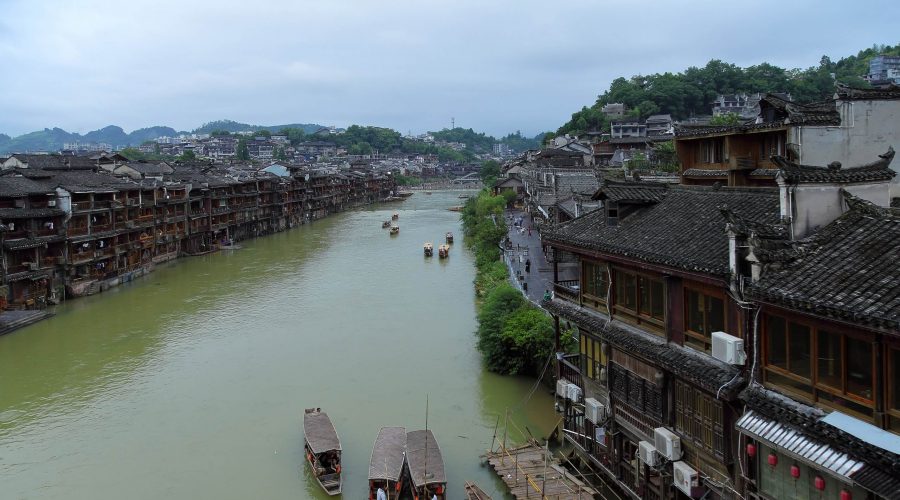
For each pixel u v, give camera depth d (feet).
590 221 95.25
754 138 112.98
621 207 89.35
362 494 99.76
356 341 172.55
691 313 71.46
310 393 138.10
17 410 132.67
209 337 179.22
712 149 124.77
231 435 120.06
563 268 225.56
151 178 308.40
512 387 138.10
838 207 61.57
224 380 146.72
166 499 99.14
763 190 75.15
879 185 63.62
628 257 78.43
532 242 295.28
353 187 618.44
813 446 51.26
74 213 227.40
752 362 60.23
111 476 106.32
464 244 348.59
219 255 321.73
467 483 96.07
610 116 583.58
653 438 78.43
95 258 238.07
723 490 66.08
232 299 222.28
